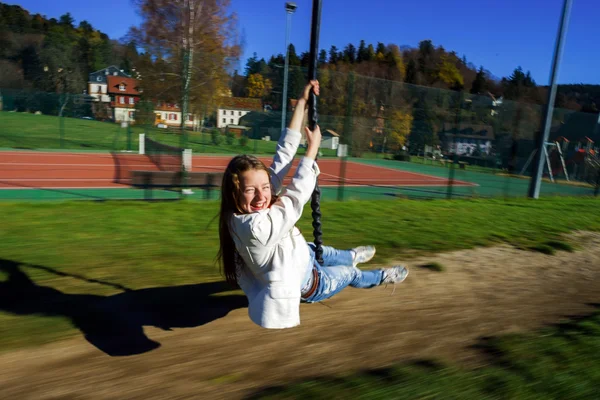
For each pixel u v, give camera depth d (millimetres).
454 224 8539
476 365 2980
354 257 3635
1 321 3506
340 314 3916
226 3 31469
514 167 19562
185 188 12305
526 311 4242
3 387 2686
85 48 50812
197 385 2762
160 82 19641
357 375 2826
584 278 5660
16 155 20641
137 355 3115
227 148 25562
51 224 6949
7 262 4895
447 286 4891
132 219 7602
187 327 3564
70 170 16859
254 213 2617
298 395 2533
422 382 2688
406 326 3713
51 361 2996
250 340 3381
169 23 30359
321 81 18953
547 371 2848
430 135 19328
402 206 10664
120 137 28938
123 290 4250
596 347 3236
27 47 43969
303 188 2717
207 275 4754
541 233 8148
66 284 4340
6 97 29781
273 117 22734
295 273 2742
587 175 19625
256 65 22703
